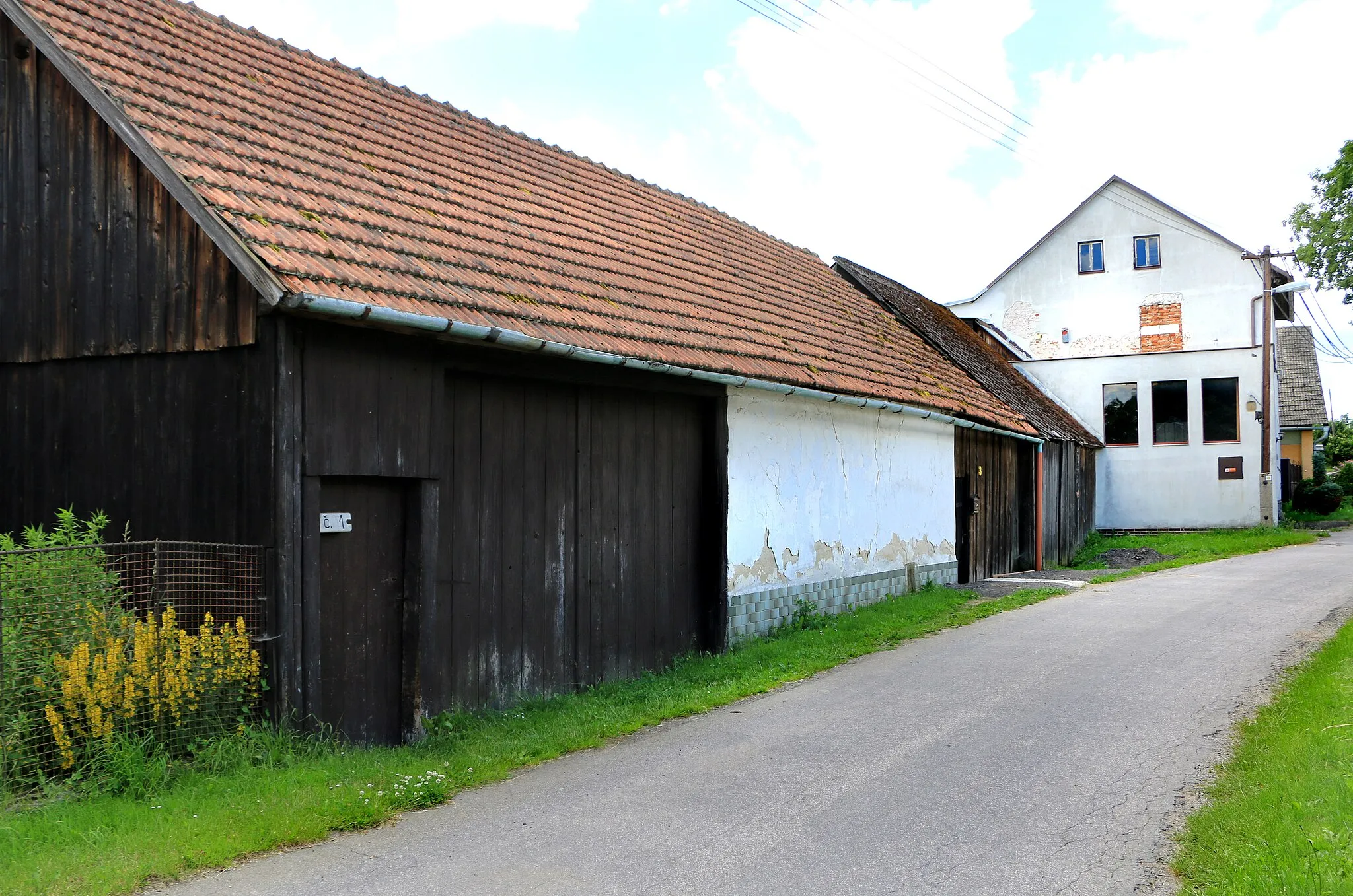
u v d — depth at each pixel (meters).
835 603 12.80
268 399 6.50
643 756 6.81
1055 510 21.39
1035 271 31.91
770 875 4.69
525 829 5.36
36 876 4.49
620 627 9.59
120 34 8.50
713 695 8.51
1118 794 5.73
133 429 7.11
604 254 10.99
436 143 11.05
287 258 6.57
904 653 10.24
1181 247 30.16
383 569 7.36
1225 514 26.36
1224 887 4.28
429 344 7.53
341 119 10.00
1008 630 11.39
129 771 5.57
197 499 6.81
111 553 6.66
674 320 10.35
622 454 9.69
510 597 8.43
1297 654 9.42
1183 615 12.07
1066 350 31.44
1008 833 5.17
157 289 6.98
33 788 5.51
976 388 17.95
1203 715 7.38
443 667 7.77
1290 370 40.78
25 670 5.66
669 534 10.26
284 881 4.64
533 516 8.69
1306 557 19.14
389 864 4.86
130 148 7.00
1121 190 30.81
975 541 17.59
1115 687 8.36
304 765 6.09
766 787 6.04
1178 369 26.89
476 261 8.66
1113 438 27.67
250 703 6.36
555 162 13.16
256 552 6.47
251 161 7.80
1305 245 22.06
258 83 9.48
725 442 10.81
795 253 18.09
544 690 8.73
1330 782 5.26
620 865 4.84
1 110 7.72
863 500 13.56
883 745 6.89
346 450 6.88
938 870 4.72
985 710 7.75
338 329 6.85
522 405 8.62
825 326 14.35
